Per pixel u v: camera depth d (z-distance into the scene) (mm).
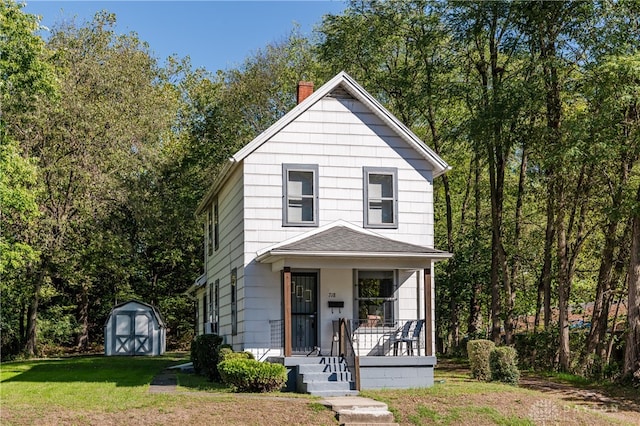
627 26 23594
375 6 32156
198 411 15750
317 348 21422
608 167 25969
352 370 19281
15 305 40281
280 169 21938
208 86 46438
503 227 32594
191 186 42625
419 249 20656
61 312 45188
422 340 21953
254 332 21312
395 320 21938
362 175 22406
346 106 22547
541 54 26438
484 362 22328
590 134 23016
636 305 23453
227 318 24688
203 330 32469
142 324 39344
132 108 38156
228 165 22656
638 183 25547
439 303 38219
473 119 27328
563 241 26719
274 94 42312
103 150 36062
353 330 21703
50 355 42312
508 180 34375
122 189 36844
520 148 31625
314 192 22031
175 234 42656
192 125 43219
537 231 31719
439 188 39094
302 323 21609
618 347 29922
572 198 27062
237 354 20219
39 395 18516
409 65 33406
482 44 29969
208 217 31125
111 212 38875
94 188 35656
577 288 32750
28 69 28703
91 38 39500
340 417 15617
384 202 22547
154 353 39250
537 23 25500
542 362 28062
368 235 21578
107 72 37719
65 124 35281
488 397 17703
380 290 22125
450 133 29391
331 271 21859
